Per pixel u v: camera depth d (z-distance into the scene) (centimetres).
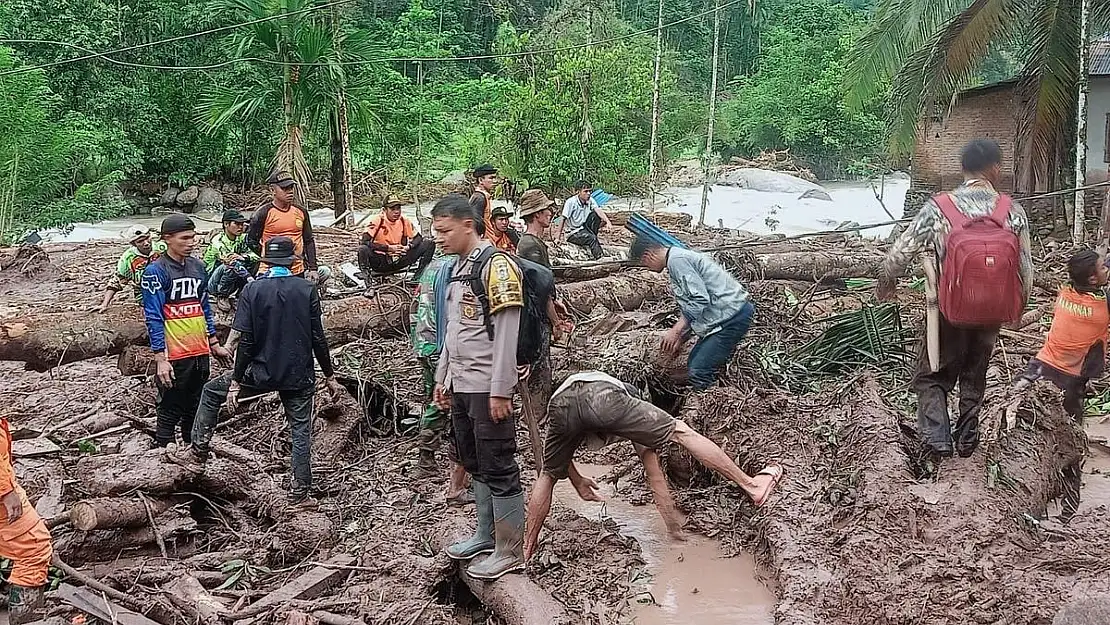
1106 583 435
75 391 837
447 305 470
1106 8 1572
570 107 2861
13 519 428
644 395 696
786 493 531
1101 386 821
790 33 4316
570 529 551
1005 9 1556
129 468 554
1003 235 494
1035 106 1608
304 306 586
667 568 524
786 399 659
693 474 629
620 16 4266
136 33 3216
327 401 701
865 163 3812
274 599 457
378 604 455
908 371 745
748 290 890
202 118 2612
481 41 5044
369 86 2561
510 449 467
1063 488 588
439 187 3319
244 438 696
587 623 452
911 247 525
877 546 467
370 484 630
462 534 509
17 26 2986
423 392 719
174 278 621
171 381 612
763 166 3781
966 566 449
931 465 552
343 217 2164
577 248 1522
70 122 2614
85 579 465
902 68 1702
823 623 427
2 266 1472
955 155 2006
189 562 510
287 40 2136
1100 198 1731
